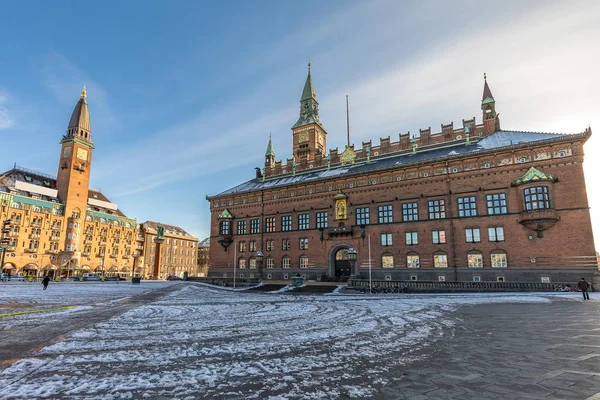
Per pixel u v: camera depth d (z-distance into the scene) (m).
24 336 12.19
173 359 9.16
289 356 9.50
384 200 52.69
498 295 31.86
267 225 64.50
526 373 7.66
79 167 104.25
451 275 45.66
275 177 71.69
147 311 20.09
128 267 118.56
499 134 50.38
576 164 40.38
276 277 60.91
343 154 63.56
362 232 53.00
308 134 80.31
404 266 49.22
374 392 6.55
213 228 71.25
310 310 20.98
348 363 8.73
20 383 7.08
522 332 12.86
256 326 14.81
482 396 6.24
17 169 98.06
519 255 42.09
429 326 14.56
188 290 43.00
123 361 8.93
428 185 49.44
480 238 44.75
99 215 110.06
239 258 66.50
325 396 6.36
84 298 28.88
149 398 6.29
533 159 42.88
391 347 10.58
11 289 40.03
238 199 69.12
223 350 10.23
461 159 47.19
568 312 18.58
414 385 6.93
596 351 9.73
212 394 6.50
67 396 6.38
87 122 108.56
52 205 96.25
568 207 40.06
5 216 85.75
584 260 38.41
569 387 6.68
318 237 57.81
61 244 97.50
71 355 9.52
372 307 22.56
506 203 43.88
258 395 6.43
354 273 52.78
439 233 47.50
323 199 58.75
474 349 10.16
